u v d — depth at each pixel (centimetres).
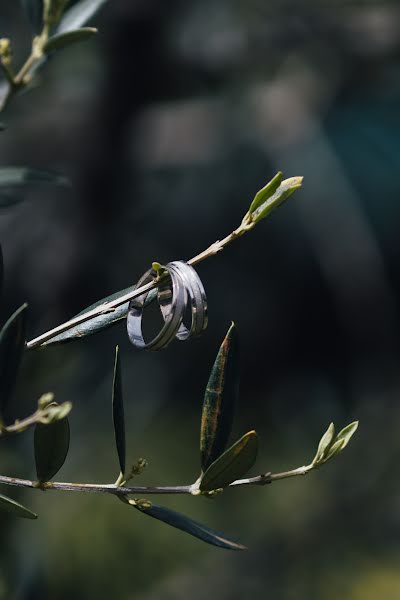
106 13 222
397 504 211
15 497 114
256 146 275
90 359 168
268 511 210
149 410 226
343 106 294
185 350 314
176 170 275
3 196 88
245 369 354
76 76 231
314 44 231
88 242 247
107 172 245
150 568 173
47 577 146
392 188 325
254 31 229
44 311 247
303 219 304
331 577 197
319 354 348
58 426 80
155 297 82
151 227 280
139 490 81
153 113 251
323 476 220
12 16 180
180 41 230
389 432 236
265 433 248
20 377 116
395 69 237
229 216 307
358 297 313
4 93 87
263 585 195
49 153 246
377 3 226
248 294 343
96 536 165
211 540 81
